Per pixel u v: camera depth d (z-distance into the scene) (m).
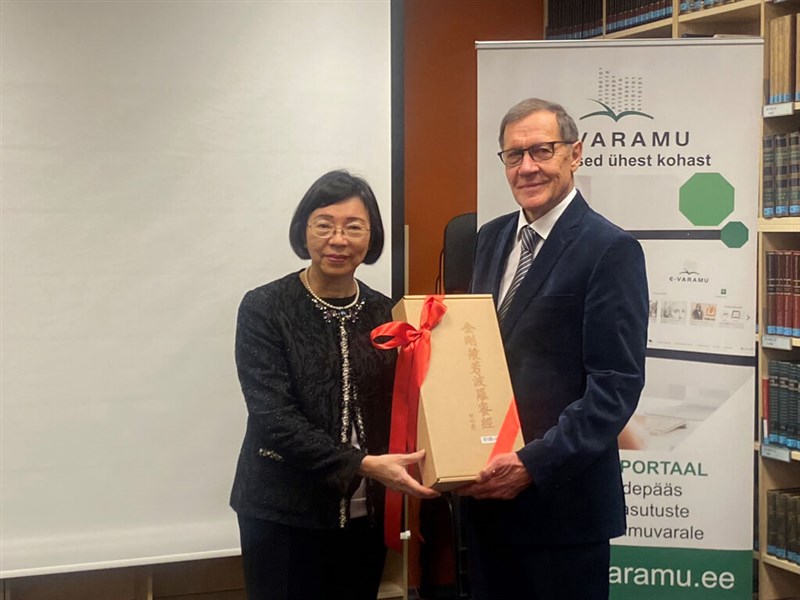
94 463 2.41
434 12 3.62
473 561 1.97
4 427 2.35
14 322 2.34
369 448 1.89
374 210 1.95
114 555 2.43
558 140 1.85
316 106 2.54
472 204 3.71
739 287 2.62
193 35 2.44
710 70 2.58
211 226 2.48
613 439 1.75
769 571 3.09
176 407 2.47
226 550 2.52
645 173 2.60
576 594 1.85
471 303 1.87
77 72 2.36
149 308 2.44
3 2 2.30
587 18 3.62
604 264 1.78
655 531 2.69
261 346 1.86
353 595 1.97
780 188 2.90
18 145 2.33
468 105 3.69
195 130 2.46
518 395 1.85
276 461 1.86
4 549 2.36
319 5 2.54
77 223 2.38
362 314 1.94
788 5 2.92
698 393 2.65
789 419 2.94
